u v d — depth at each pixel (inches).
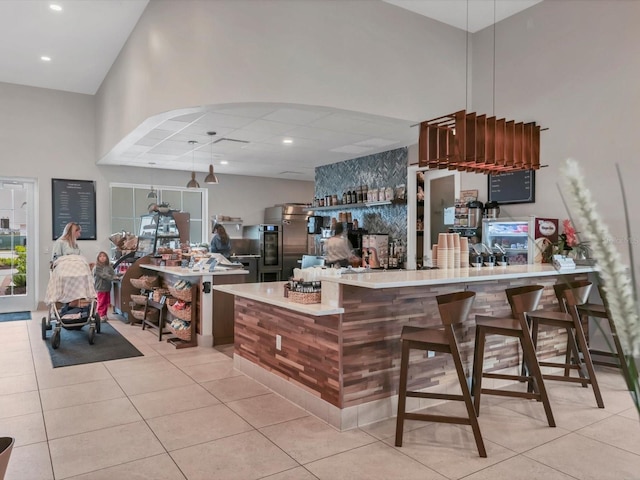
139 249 321.7
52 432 121.9
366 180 315.3
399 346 136.4
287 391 147.2
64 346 217.0
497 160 161.3
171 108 198.2
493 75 232.4
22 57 273.0
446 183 270.7
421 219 278.8
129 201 371.6
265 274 388.5
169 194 393.1
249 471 102.0
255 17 185.8
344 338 125.0
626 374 32.8
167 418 131.3
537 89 213.2
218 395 150.6
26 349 210.7
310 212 411.8
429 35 225.3
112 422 128.4
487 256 187.2
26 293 322.7
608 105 187.3
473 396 138.3
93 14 223.5
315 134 248.1
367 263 277.7
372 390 130.4
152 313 264.8
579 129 197.2
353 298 126.9
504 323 134.2
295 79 188.9
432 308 144.0
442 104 229.3
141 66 223.1
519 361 168.1
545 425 127.6
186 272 217.6
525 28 218.2
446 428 125.6
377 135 250.4
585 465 105.1
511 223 206.8
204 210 408.2
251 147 286.0
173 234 308.0
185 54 194.4
